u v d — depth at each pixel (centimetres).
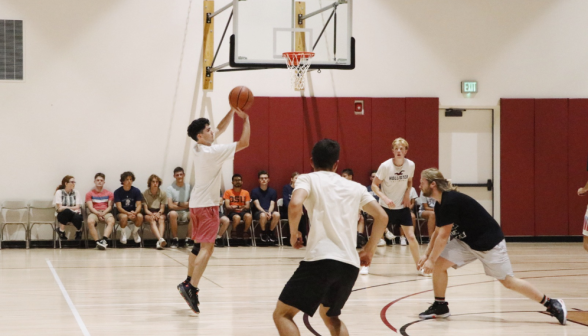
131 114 1110
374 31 1173
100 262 871
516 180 1199
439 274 511
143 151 1114
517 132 1198
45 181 1086
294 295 326
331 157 354
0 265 835
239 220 1080
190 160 1126
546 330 473
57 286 664
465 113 1207
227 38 1130
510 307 562
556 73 1205
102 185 1072
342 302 337
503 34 1197
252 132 1146
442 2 1186
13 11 1077
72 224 1084
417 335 454
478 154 1209
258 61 970
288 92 1159
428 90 1186
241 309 547
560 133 1201
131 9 1110
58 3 1090
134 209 1071
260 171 1121
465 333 462
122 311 536
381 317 518
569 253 1012
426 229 1151
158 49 1117
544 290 655
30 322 490
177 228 1105
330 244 330
